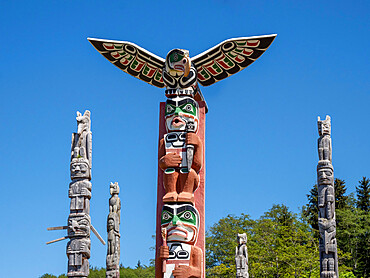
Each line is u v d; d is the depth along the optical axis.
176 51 21.17
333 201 23.34
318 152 24.20
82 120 20.36
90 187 19.70
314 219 56.31
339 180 62.41
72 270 18.52
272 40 21.69
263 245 53.16
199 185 20.48
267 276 51.62
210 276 52.78
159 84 23.72
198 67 22.50
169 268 19.17
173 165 20.14
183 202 19.80
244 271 32.31
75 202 19.27
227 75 22.83
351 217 58.34
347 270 55.81
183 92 21.11
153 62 22.73
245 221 59.12
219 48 21.95
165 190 20.22
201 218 20.05
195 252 19.38
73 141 20.12
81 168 19.59
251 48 21.95
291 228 54.34
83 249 18.62
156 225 20.22
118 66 23.56
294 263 50.16
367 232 57.97
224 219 59.69
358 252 56.78
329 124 24.48
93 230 19.41
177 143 20.48
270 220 54.28
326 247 22.66
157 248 19.92
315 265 50.03
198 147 20.47
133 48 22.72
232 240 56.00
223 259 55.47
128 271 73.12
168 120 20.91
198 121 21.27
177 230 19.41
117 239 27.34
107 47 22.92
